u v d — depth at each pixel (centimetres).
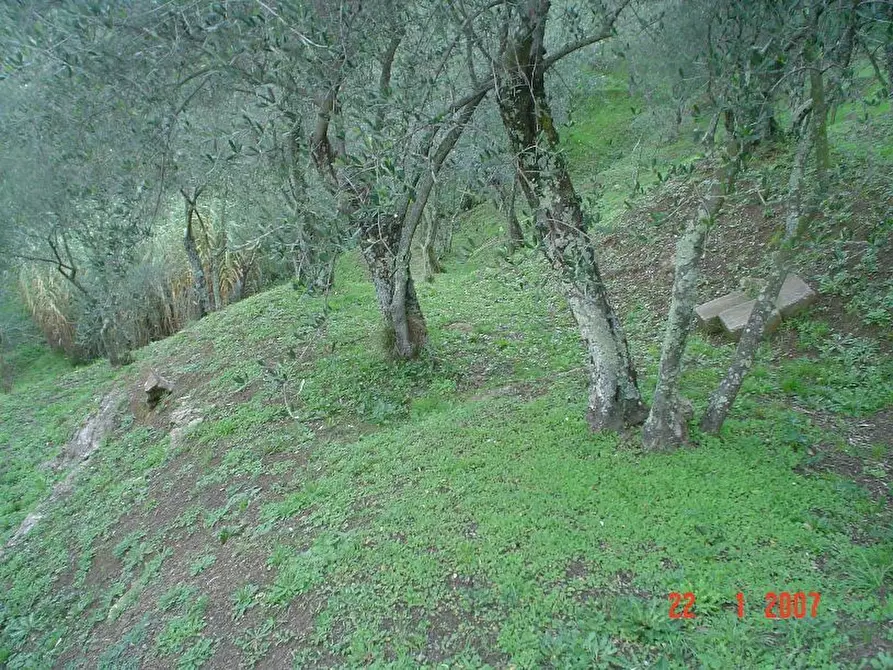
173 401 1161
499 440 665
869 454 537
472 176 610
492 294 1337
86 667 594
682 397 604
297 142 509
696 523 470
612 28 525
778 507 473
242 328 1399
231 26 444
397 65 583
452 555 501
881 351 705
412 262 2042
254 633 503
